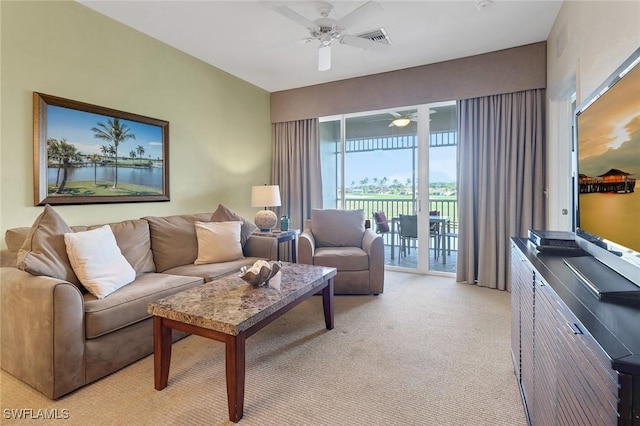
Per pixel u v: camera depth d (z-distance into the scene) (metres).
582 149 1.55
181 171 3.59
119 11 2.79
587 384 0.80
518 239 2.03
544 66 3.35
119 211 2.99
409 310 3.00
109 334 1.97
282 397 1.75
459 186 3.87
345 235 3.90
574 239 1.66
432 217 4.27
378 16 2.86
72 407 1.67
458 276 3.90
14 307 1.87
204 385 1.86
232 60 3.83
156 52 3.29
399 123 4.43
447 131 4.10
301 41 2.77
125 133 3.00
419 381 1.88
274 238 3.49
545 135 3.41
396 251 4.54
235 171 4.38
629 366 0.62
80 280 2.07
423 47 3.48
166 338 1.82
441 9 2.75
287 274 2.44
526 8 2.74
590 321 0.82
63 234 2.17
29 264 1.85
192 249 3.13
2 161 2.26
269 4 2.58
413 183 4.36
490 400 1.71
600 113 1.32
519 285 1.75
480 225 3.74
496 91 3.59
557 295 1.02
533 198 3.49
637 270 1.05
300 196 4.90
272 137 5.06
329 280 2.57
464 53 3.64
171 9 2.75
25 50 2.35
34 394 1.77
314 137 4.80
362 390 1.81
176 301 1.86
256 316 1.68
